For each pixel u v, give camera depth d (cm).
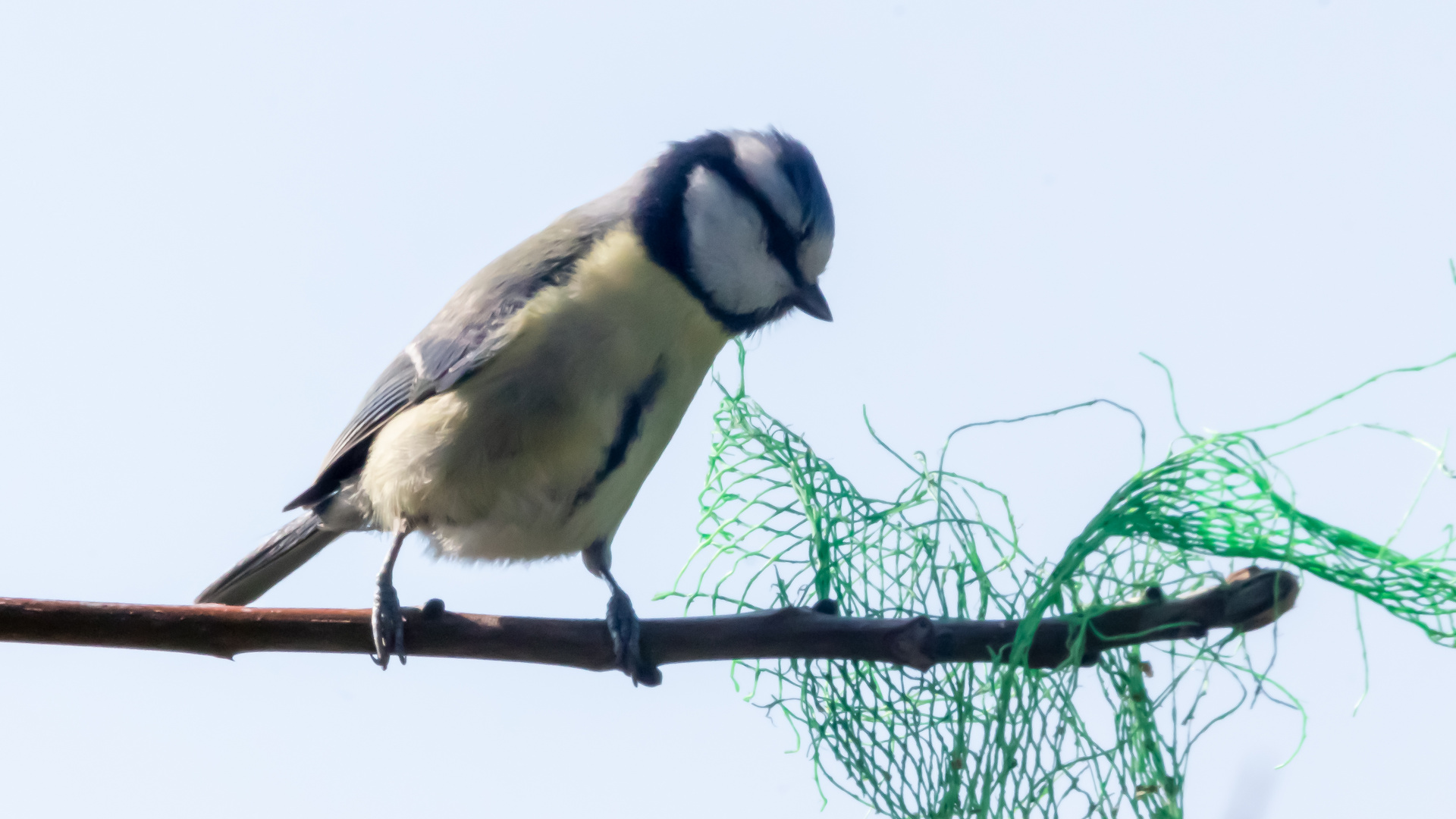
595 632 543
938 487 474
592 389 638
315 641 552
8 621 516
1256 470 402
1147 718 447
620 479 657
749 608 537
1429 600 388
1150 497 424
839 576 522
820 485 534
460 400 643
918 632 454
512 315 642
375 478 674
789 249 688
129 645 531
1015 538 465
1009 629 452
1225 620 422
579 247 667
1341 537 393
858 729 486
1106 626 433
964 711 456
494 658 555
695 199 671
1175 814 432
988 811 429
